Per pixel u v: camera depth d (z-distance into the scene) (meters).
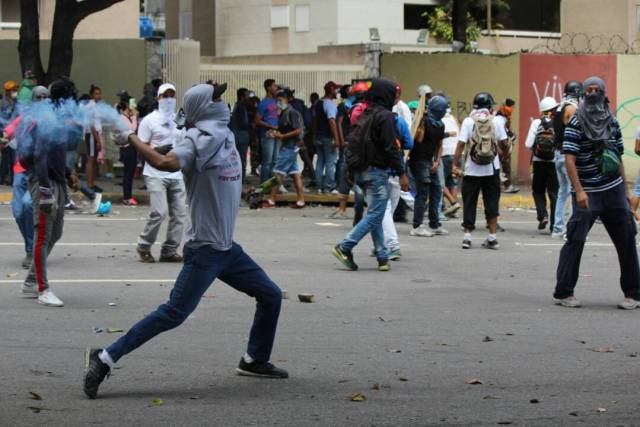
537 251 19.50
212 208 9.60
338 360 11.07
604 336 12.41
